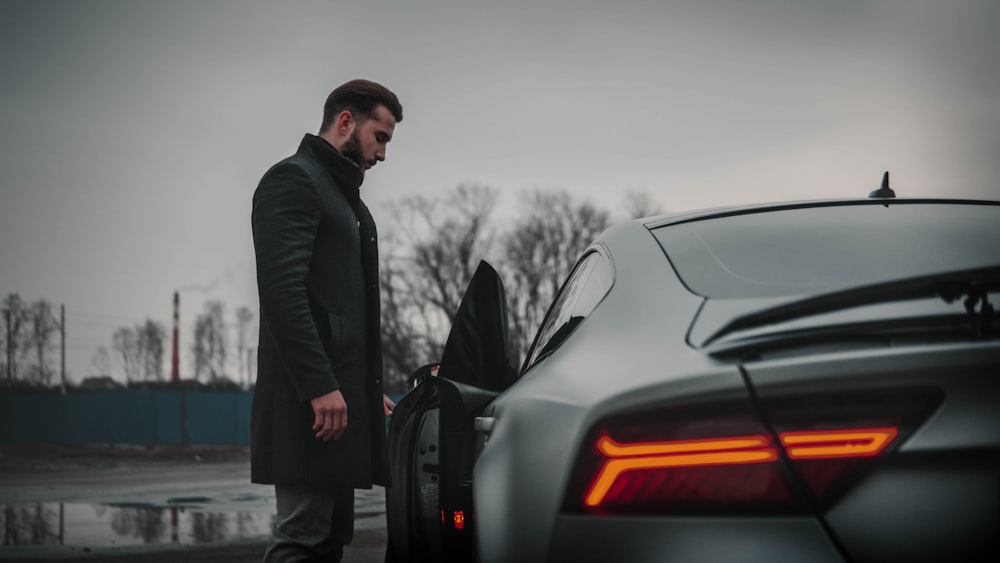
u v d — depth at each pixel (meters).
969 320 1.60
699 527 1.53
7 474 24.70
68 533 9.23
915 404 1.50
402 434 3.20
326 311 3.17
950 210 2.49
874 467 1.49
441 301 57.72
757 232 2.31
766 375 1.55
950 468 1.48
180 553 7.56
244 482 19.00
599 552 1.58
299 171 3.17
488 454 2.03
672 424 1.57
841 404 1.51
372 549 7.38
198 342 69.88
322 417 3.02
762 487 1.51
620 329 1.97
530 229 60.41
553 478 1.70
